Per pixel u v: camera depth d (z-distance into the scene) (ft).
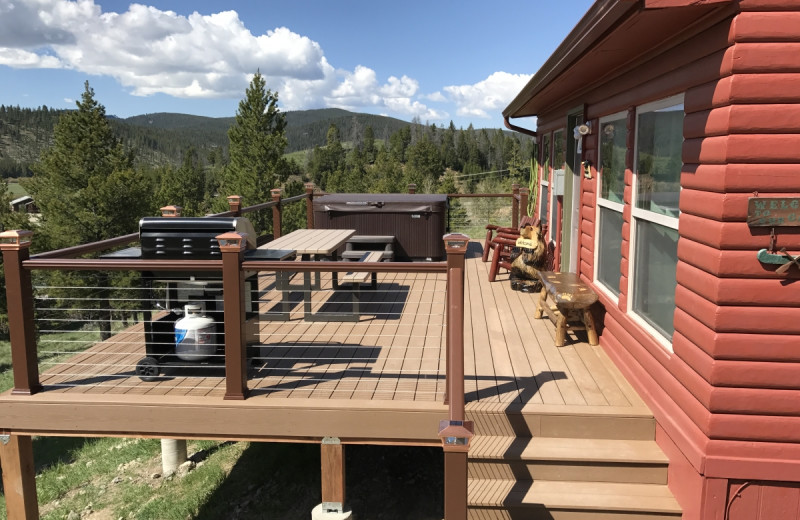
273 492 18.75
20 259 12.42
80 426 12.64
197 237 13.66
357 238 27.63
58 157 85.30
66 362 14.96
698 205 10.28
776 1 8.85
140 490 20.68
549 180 28.19
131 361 15.19
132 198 84.69
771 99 9.04
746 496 10.07
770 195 9.21
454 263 11.09
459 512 9.66
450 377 10.62
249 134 105.40
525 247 24.11
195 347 13.99
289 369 14.58
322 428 12.29
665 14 9.70
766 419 9.82
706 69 9.95
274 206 29.19
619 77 15.38
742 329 9.61
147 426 12.55
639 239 14.01
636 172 14.15
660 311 12.65
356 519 16.02
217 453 22.52
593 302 16.05
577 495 11.37
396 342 17.03
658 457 11.62
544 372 14.79
